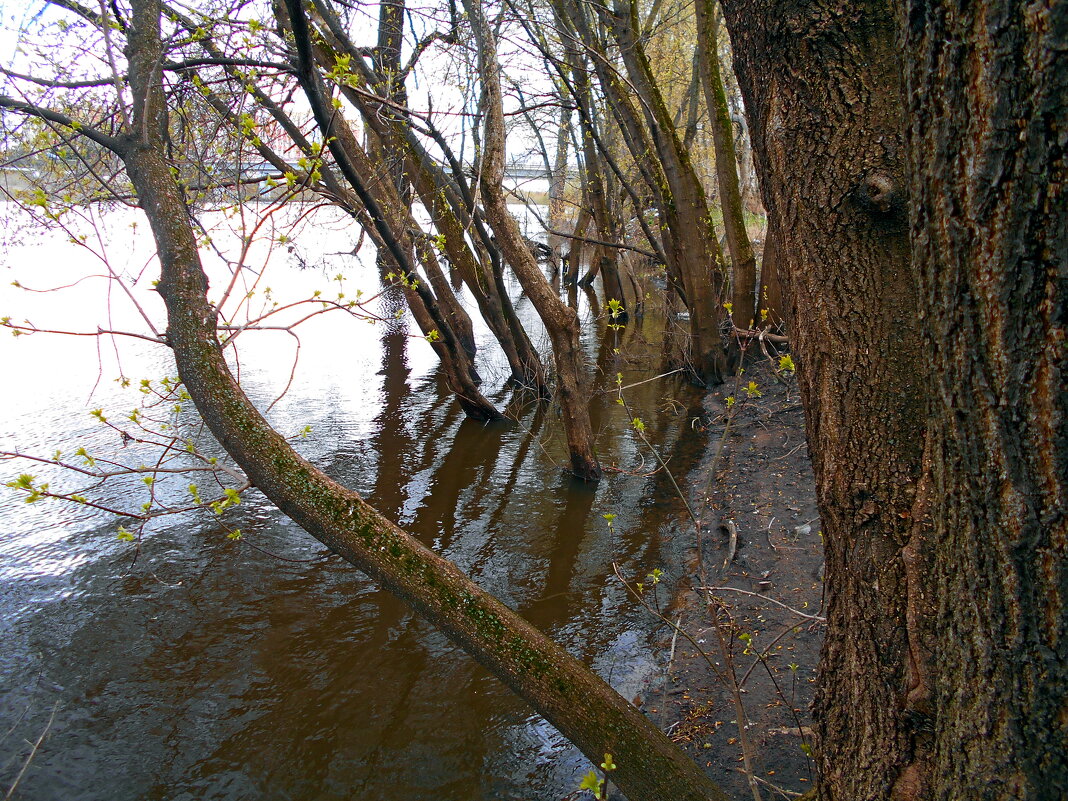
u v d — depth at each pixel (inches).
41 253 761.0
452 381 355.9
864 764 72.2
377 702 162.7
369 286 706.2
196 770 145.5
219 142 186.2
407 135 318.0
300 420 357.7
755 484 259.1
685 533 237.1
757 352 410.9
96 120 185.2
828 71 69.8
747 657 164.4
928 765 65.9
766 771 128.4
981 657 54.0
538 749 146.6
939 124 49.6
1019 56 43.3
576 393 281.9
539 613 198.4
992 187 46.4
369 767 144.6
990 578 52.3
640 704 157.4
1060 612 48.2
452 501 272.4
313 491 96.6
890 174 67.8
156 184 113.0
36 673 174.6
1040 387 46.7
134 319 538.6
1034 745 50.9
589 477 286.2
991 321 48.4
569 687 89.4
